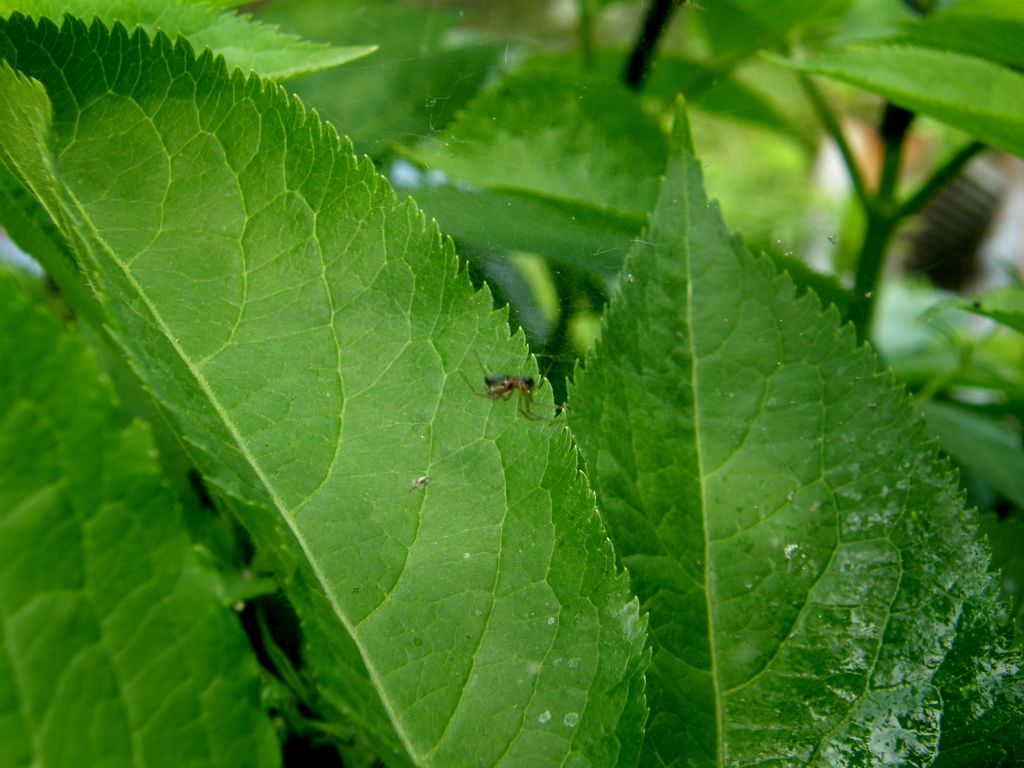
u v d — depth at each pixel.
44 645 0.13
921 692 0.16
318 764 0.18
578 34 0.28
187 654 0.13
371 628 0.15
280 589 0.17
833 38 0.24
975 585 0.16
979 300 0.18
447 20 0.25
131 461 0.13
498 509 0.15
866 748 0.16
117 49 0.16
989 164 0.56
